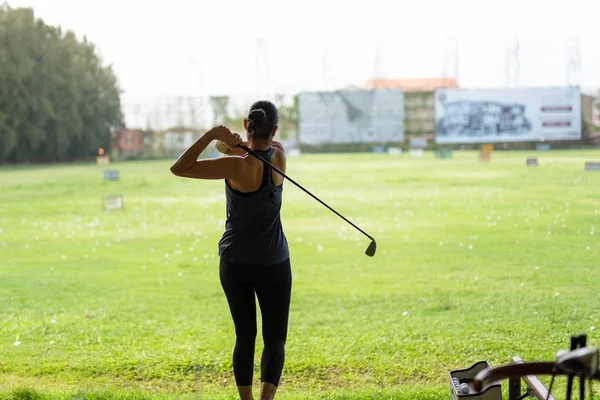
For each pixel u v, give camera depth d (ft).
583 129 302.66
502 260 39.50
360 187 96.32
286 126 322.75
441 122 308.40
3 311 28.81
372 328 24.97
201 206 76.89
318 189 94.12
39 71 240.12
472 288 31.99
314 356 21.48
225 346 22.79
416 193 85.15
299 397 17.33
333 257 42.55
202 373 20.12
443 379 18.88
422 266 38.60
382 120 320.09
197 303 30.50
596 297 28.71
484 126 305.53
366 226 57.06
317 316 27.40
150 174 142.10
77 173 150.51
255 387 18.94
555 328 23.56
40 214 70.69
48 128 244.22
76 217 67.77
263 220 13.19
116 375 20.03
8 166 201.36
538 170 121.60
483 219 59.36
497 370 8.36
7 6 240.12
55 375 20.07
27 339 24.11
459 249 44.19
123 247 49.03
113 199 77.00
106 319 27.27
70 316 27.78
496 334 23.16
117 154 286.66
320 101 320.50
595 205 66.64
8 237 54.65
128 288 34.30
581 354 7.72
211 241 51.44
